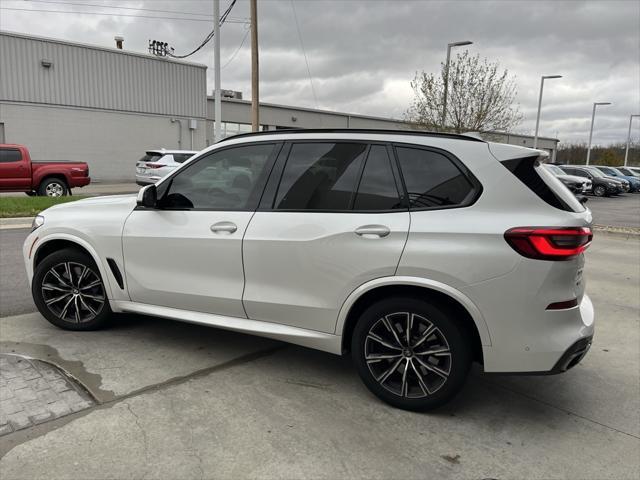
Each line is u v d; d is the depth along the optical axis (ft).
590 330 9.95
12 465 8.36
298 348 13.87
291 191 11.53
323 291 10.91
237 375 12.08
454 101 73.97
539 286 9.37
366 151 11.04
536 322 9.46
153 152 64.69
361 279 10.46
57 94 83.20
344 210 10.85
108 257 13.50
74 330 14.51
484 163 10.02
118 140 91.50
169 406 10.45
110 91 89.35
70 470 8.29
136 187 79.41
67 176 53.98
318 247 10.84
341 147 11.31
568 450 9.44
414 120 77.92
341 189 11.03
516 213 9.62
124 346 13.55
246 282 11.78
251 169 12.14
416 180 10.43
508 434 9.94
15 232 33.17
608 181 94.27
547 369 9.53
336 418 10.28
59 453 8.71
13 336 13.99
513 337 9.57
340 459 8.89
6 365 12.04
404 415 10.52
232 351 13.52
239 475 8.34
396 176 10.61
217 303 12.21
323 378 12.10
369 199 10.69
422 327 10.36
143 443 9.10
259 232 11.50
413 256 9.95
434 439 9.66
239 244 11.69
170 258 12.66
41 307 14.44
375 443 9.44
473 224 9.69
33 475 8.14
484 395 11.61
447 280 9.74
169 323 15.47
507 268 9.43
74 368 12.04
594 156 220.02
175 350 13.42
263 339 14.43
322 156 11.43
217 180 12.50
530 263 9.36
